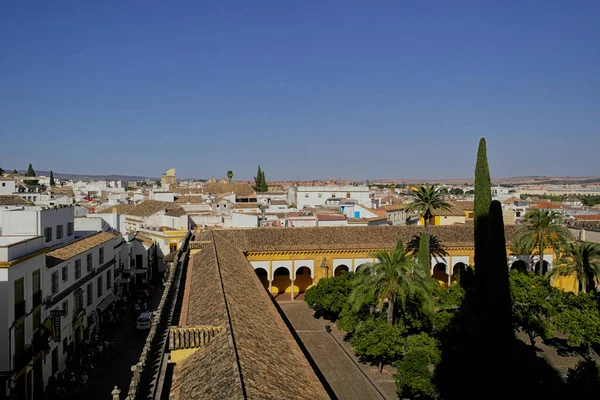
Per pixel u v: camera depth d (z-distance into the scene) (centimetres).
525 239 5925
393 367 4312
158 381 1962
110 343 4481
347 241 6762
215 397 1725
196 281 3712
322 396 1967
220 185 17625
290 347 2481
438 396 3381
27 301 3372
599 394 2988
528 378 3462
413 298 4506
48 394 3525
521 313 4444
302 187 13162
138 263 7150
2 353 3064
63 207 4941
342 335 5191
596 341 4128
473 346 3688
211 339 2342
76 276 4500
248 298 3191
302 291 7156
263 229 6875
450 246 6825
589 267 5328
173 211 9019
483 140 5178
